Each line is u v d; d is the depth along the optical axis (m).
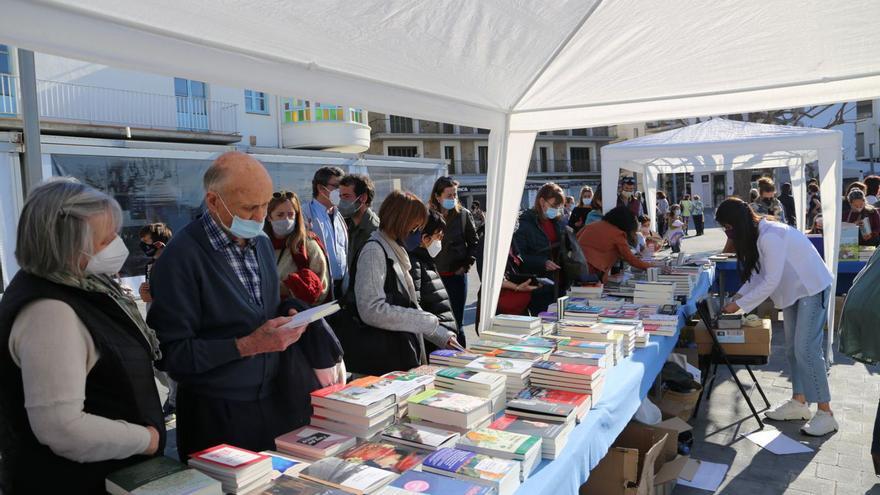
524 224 4.84
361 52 2.12
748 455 3.54
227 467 1.46
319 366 2.07
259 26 1.75
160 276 1.77
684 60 2.70
